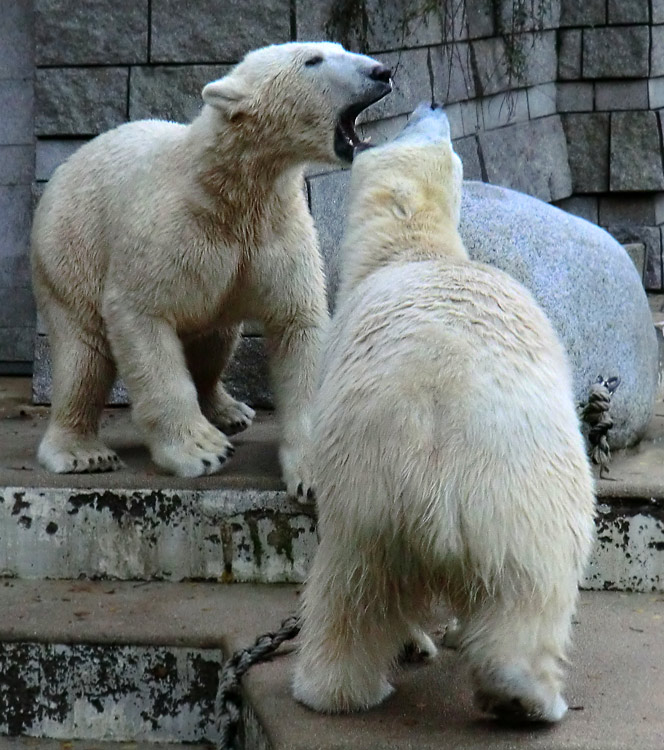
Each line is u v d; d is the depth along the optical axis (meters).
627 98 14.76
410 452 4.55
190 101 9.35
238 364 9.41
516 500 4.55
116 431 8.78
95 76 9.43
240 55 9.23
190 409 7.30
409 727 5.12
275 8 9.15
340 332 5.17
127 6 9.30
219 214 7.01
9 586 7.16
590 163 14.97
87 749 6.38
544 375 4.78
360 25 9.94
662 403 9.75
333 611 5.06
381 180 5.60
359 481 4.68
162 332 7.21
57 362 7.72
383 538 4.72
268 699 5.41
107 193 7.44
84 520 7.22
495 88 13.26
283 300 7.31
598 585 7.01
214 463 7.22
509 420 4.57
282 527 7.09
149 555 7.21
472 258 7.79
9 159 10.46
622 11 14.52
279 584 7.13
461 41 12.41
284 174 7.06
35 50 9.46
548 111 14.74
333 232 9.34
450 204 5.64
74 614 6.66
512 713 4.93
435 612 6.04
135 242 7.09
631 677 5.71
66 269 7.60
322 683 5.20
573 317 7.77
